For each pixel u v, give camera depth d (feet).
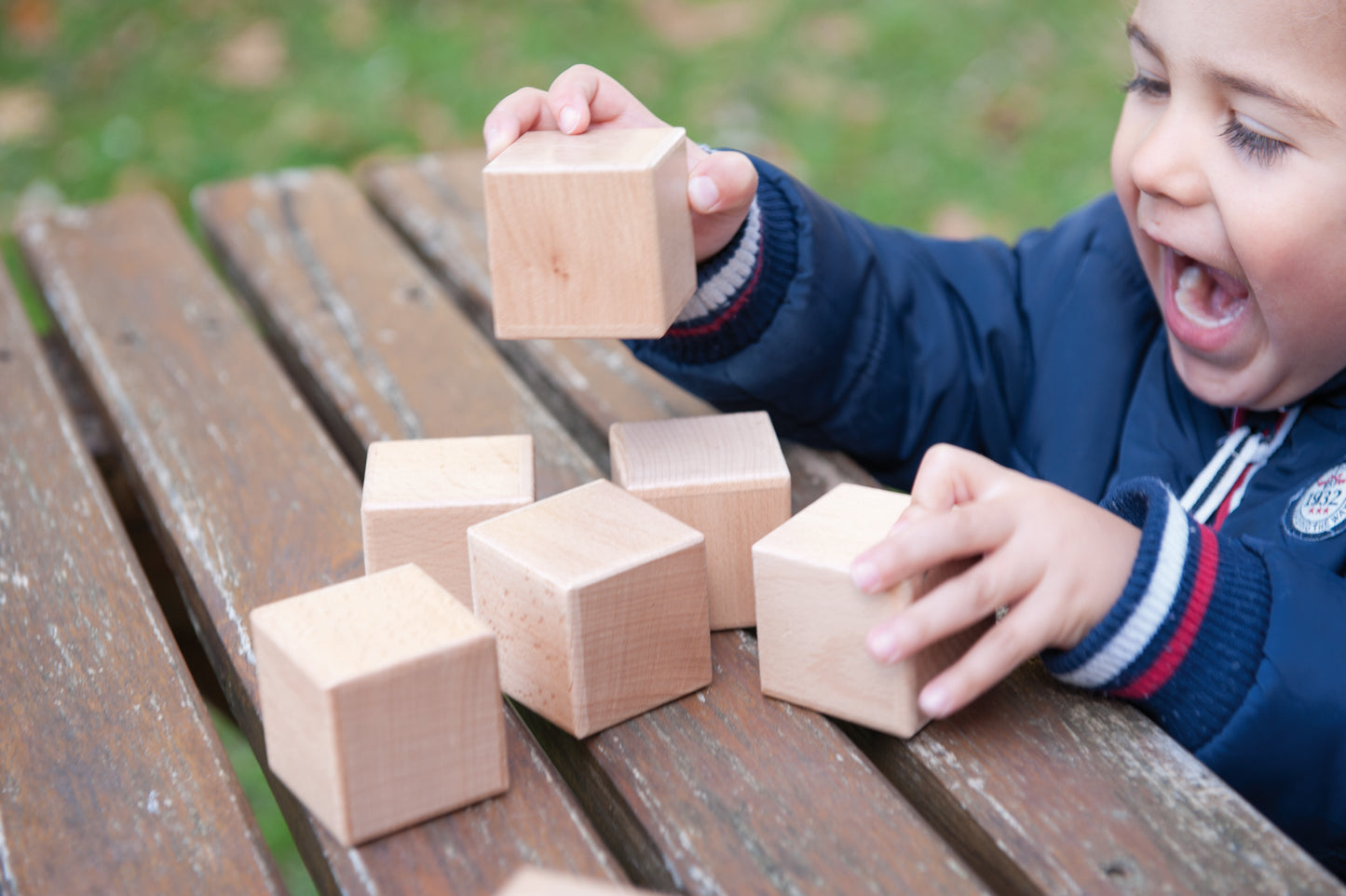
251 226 5.56
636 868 2.77
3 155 11.58
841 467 4.06
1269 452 3.95
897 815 2.67
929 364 4.37
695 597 2.97
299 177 6.00
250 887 2.58
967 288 4.60
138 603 3.39
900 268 4.43
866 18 13.24
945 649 2.92
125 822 2.72
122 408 4.26
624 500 3.12
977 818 2.66
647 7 13.60
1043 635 2.82
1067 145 11.29
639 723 2.94
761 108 11.87
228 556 3.54
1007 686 3.01
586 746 2.88
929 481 2.97
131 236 5.56
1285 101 3.30
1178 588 2.88
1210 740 2.93
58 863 2.63
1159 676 2.91
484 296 5.03
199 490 3.83
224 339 4.70
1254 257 3.47
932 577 2.83
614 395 4.42
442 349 4.62
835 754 2.83
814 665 2.89
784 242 3.92
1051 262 4.68
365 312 4.87
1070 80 12.19
